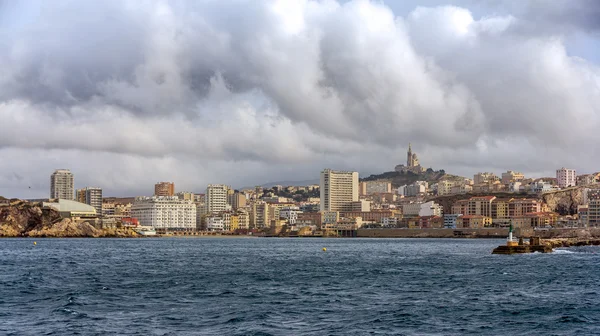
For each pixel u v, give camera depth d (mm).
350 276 128500
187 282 113125
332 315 74812
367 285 109125
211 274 133000
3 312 76188
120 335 62656
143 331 64562
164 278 121812
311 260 195375
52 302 84625
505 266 154500
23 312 76188
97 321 70000
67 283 110500
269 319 71562
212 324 68438
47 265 164500
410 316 74000
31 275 127812
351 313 76312
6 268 152250
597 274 129375
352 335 63406
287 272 139875
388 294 95500
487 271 139375
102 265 165250
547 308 79625
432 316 74188
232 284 109938
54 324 68250
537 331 65500
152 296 91625
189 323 69000
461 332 65125
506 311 77562
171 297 90625
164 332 64125
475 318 72812
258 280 118375
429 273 135375
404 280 118625
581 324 68812
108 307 80500
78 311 76688
